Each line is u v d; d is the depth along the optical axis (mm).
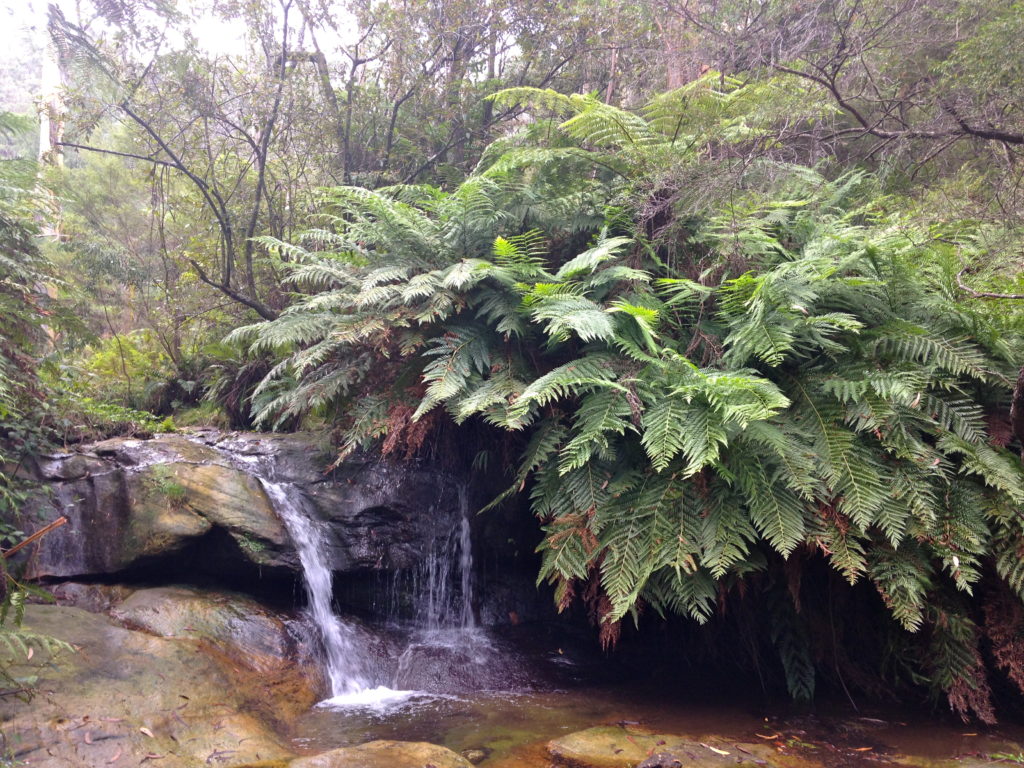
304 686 4395
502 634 5602
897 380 3725
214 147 7840
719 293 4465
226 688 3930
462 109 7961
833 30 6102
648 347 4250
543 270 4539
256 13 7395
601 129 5012
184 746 3291
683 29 6961
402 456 5637
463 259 4656
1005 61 5145
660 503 3824
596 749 3570
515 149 5641
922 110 6070
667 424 3650
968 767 3410
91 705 3352
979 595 3914
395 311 4578
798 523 3568
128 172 10906
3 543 4637
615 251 4734
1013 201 4777
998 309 4074
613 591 3713
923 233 4535
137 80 7188
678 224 4773
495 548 5852
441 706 4363
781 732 3934
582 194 5008
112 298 9227
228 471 5262
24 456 5094
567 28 7582
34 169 5551
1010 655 3781
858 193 5855
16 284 5031
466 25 7523
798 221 4859
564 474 4156
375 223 4945
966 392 3947
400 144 8039
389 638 5266
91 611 4555
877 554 3738
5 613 3154
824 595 4539
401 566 5477
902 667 4363
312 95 7738
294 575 5012
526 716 4188
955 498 3697
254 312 7766
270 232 7859
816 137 5785
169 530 4785
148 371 8266
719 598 4242
